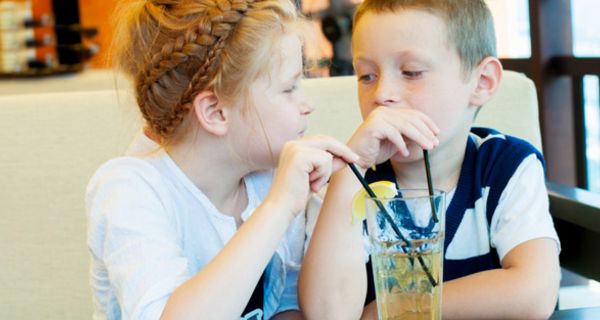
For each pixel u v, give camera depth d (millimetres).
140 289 1119
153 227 1212
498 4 3803
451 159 1463
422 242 1032
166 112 1297
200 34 1244
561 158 3521
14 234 1674
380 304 1065
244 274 1104
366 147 1307
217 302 1087
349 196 1326
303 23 1315
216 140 1297
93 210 1260
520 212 1398
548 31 3455
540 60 3473
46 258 1680
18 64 3727
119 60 1356
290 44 1271
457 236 1445
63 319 1684
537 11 3453
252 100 1256
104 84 3441
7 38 3729
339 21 3312
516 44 3793
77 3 4223
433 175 1468
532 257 1338
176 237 1275
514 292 1284
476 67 1449
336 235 1313
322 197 1498
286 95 1282
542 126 3496
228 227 1344
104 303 1321
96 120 1693
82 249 1683
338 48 3332
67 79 3537
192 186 1321
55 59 4062
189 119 1296
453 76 1402
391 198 1039
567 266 1700
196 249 1330
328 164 1182
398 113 1316
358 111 1798
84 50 4090
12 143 1675
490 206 1438
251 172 1423
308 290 1316
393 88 1393
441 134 1409
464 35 1406
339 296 1308
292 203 1157
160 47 1274
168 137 1321
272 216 1140
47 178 1679
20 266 1676
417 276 1040
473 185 1455
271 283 1421
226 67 1241
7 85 3500
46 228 1679
